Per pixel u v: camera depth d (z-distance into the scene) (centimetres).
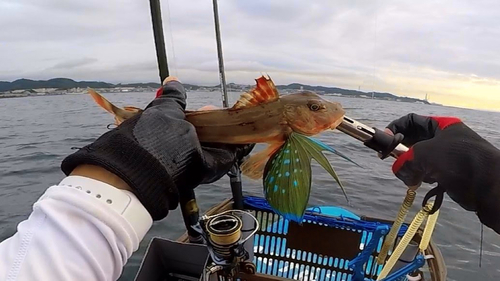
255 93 44
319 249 71
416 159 33
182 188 25
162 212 21
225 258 43
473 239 118
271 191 43
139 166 21
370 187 160
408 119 40
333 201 142
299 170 42
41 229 17
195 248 50
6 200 150
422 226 65
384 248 44
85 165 20
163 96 34
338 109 44
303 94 46
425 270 62
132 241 19
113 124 42
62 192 18
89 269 17
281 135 44
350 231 69
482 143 31
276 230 73
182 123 26
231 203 75
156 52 59
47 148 253
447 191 32
